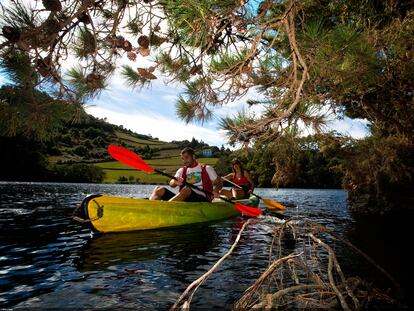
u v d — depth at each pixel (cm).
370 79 276
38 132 183
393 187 960
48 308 222
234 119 322
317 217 870
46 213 793
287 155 409
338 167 1099
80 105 195
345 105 603
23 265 327
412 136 697
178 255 377
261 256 376
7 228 564
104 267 323
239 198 835
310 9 310
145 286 268
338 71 246
